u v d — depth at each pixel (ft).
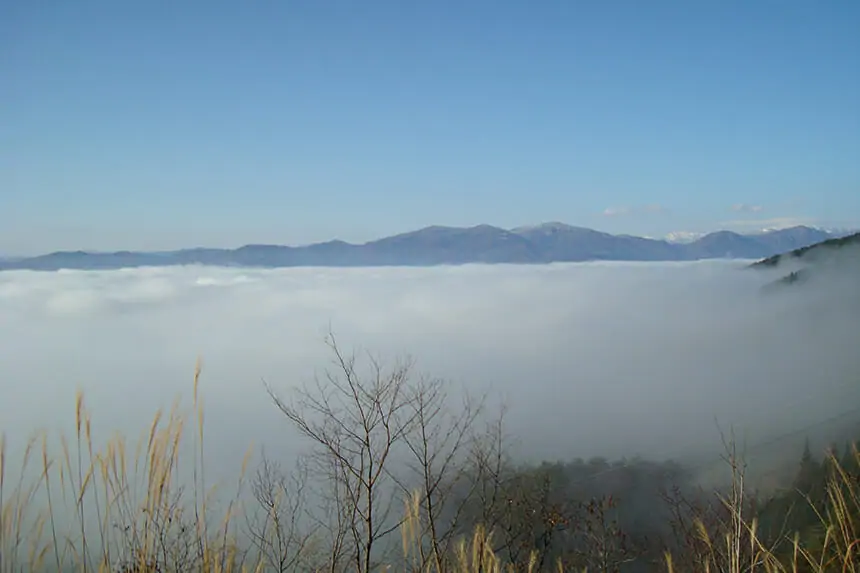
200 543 9.84
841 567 8.58
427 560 14.17
